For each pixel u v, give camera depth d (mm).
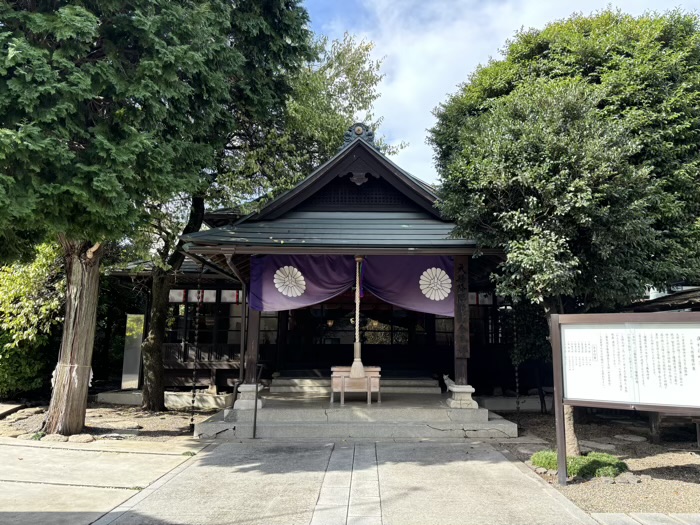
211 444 7945
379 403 9336
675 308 9836
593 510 4875
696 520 4594
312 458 6965
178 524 4523
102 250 9023
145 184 6285
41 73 5191
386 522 4543
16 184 5113
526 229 6691
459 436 8461
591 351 5645
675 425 8977
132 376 13297
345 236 9180
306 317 12945
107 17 6207
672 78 9156
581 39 10180
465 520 4590
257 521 4586
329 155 13766
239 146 11695
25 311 10359
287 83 11211
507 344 12391
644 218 6848
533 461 6570
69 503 5105
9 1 5883
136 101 6434
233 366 13281
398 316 13008
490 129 7199
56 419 8484
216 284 13977
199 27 6879
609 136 6484
